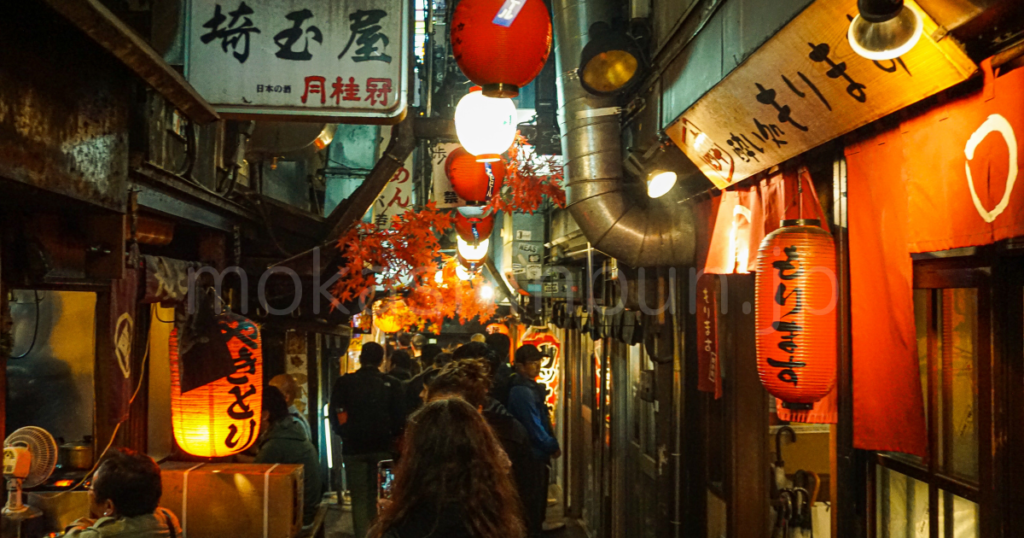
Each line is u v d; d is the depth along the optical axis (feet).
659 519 22.44
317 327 29.40
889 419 10.37
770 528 18.35
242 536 17.80
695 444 20.94
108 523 13.07
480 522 8.41
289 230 27.32
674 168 19.15
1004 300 8.85
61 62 9.98
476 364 16.56
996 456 8.87
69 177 10.23
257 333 17.98
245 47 14.83
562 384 45.39
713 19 14.11
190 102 11.91
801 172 12.98
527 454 22.31
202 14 14.84
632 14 19.76
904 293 10.14
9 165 8.59
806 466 19.80
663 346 21.95
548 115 28.12
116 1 15.08
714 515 19.60
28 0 8.66
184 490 17.81
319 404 40.14
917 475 10.63
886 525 11.44
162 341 21.74
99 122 11.29
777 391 10.68
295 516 18.48
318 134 26.17
